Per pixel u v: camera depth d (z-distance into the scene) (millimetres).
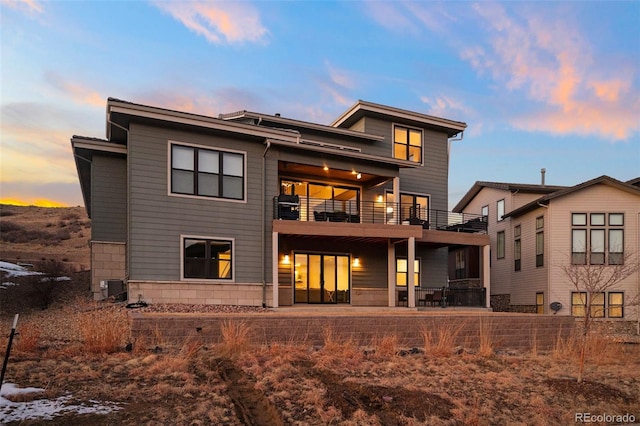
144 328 8992
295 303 17547
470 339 11273
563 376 8805
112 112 13727
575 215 22016
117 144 16281
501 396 7320
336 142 19453
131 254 13859
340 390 6926
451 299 18812
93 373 6840
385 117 20219
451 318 11281
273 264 15445
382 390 7051
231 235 15312
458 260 32188
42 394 5773
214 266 14992
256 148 15984
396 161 18062
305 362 8406
